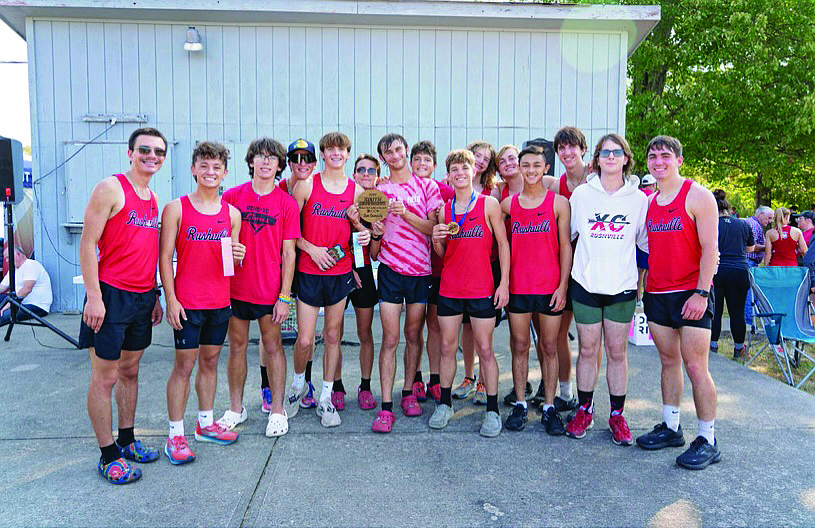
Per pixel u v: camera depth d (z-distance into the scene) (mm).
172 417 3146
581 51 8039
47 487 2859
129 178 2865
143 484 2891
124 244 2801
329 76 7895
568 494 2797
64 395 4391
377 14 7465
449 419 3830
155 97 7789
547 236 3551
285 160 3529
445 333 3676
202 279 3123
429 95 7992
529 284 3580
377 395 4422
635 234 3393
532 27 7902
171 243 3072
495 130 8070
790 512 2621
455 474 3018
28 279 7090
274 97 7875
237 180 7902
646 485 2893
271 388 3604
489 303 3561
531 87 8047
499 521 2547
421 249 3756
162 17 7582
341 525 2510
